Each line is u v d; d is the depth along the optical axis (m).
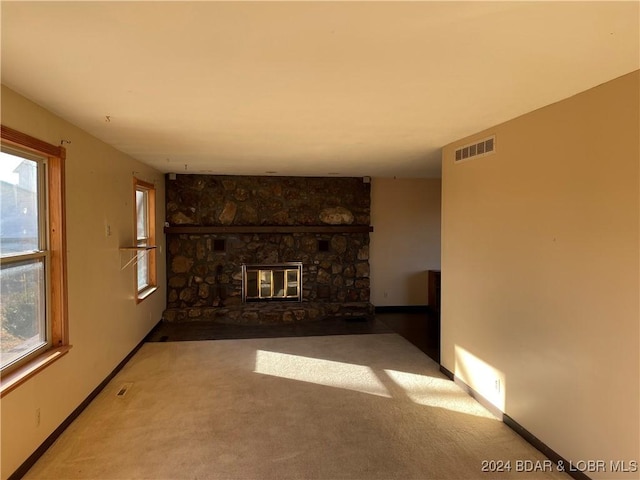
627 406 2.09
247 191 6.77
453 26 1.55
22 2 1.35
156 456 2.67
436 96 2.44
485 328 3.38
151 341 5.38
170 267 6.62
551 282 2.60
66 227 2.95
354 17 1.47
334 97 2.46
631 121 2.04
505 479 2.44
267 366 4.42
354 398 3.59
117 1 1.35
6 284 2.38
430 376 4.14
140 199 5.51
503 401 3.14
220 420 3.17
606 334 2.20
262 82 2.19
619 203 2.12
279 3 1.37
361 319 6.68
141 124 3.11
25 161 2.60
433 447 2.80
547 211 2.63
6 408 2.24
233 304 6.76
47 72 2.02
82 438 2.87
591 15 1.46
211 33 1.60
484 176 3.37
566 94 2.39
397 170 6.11
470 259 3.61
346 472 2.52
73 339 3.08
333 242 7.05
